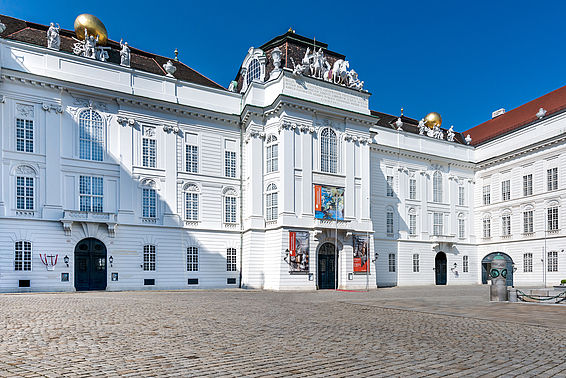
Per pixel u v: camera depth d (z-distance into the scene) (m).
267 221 44.41
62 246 37.56
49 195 37.56
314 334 13.23
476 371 8.77
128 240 40.34
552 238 52.31
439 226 60.44
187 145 44.50
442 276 60.06
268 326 14.88
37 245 36.59
